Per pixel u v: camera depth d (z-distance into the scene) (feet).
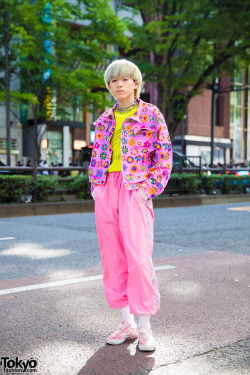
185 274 13.48
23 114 96.73
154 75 54.85
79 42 59.31
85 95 66.33
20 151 96.89
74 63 64.90
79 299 10.80
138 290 7.70
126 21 55.67
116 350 7.73
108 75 7.99
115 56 66.33
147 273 7.69
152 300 7.73
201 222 27.32
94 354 7.55
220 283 12.43
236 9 45.09
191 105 128.16
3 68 67.00
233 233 22.76
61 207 34.01
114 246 8.09
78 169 37.42
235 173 55.01
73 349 7.77
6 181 32.35
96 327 8.89
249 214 32.37
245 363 7.20
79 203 35.27
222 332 8.63
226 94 138.82
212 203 45.24
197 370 6.93
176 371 6.89
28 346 7.90
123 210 7.82
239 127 146.20
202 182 47.11
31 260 15.66
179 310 10.00
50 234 22.11
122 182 7.96
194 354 7.55
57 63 62.08
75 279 12.78
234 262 15.44
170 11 52.95
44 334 8.48
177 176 43.55
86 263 15.20
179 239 20.80
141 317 7.83
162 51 53.21
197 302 10.62
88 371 6.89
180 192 44.29
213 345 7.96
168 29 48.65
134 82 8.09
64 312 9.82
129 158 7.86
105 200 8.05
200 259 15.94
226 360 7.31
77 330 8.71
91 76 64.59
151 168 8.04
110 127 8.16
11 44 61.52
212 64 54.44
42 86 67.77
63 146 100.22
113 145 8.14
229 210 35.99
